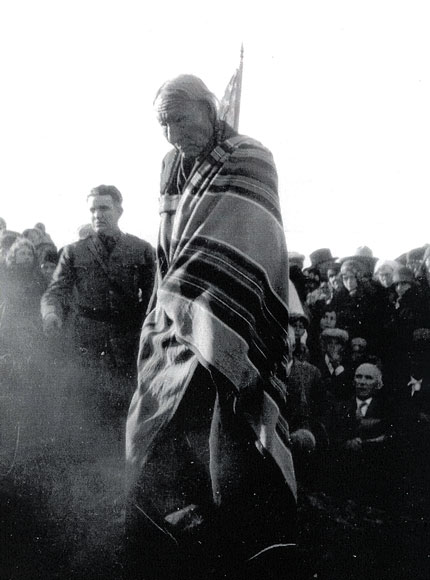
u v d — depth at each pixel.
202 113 5.21
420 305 8.16
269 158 5.20
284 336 5.00
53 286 7.88
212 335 4.79
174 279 4.94
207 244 4.95
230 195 5.02
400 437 7.39
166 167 5.43
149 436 5.04
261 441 4.89
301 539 5.93
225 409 4.91
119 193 8.02
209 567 4.99
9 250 9.16
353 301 8.48
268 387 4.93
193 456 5.03
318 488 6.98
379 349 8.05
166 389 5.05
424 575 5.55
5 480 6.45
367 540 5.98
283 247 5.04
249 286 4.87
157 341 5.16
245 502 4.97
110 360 7.84
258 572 4.98
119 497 6.27
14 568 5.29
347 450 7.23
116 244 7.94
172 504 5.04
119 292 7.87
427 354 7.79
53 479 6.45
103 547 5.51
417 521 6.43
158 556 5.04
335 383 7.89
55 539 5.61
